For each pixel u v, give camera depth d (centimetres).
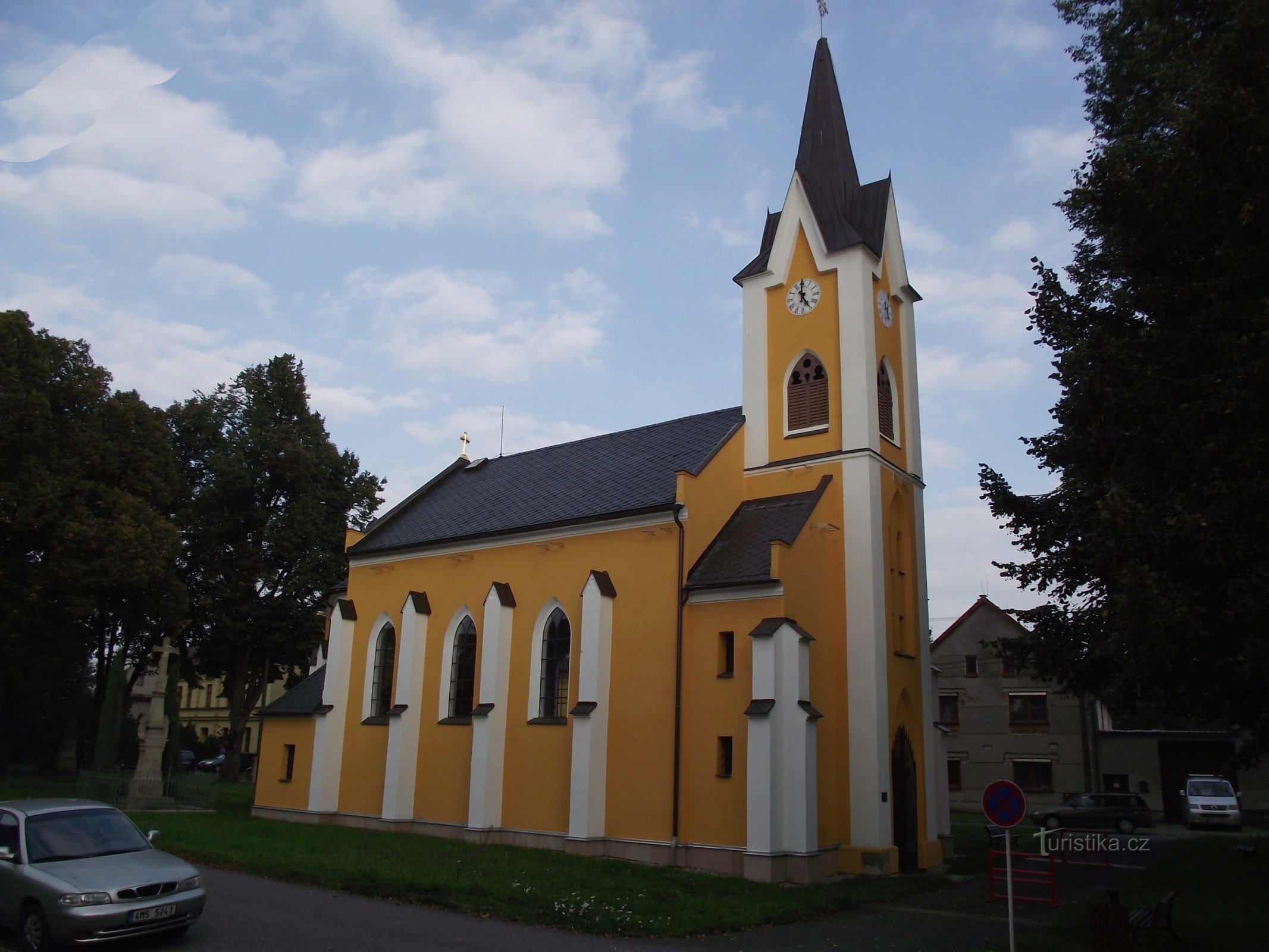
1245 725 1889
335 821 3475
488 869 2211
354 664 3656
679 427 3484
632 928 1681
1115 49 2441
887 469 3031
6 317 4234
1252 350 1427
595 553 2980
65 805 1577
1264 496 1407
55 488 4197
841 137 3462
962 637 6059
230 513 5450
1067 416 1775
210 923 1585
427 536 3603
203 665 5669
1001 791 1504
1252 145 1491
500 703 3041
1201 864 3061
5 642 4272
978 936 1772
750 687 2511
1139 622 1495
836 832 2586
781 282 3222
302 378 5934
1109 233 1945
